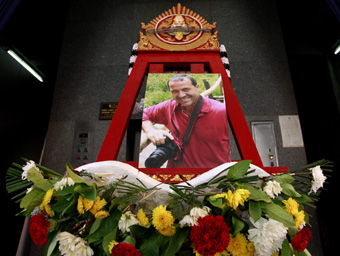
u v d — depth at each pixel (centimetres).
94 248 56
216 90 88
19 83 191
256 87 241
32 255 182
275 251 55
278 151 217
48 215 60
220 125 81
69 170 52
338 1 162
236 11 274
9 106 177
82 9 281
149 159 76
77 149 223
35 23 216
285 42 256
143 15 276
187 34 103
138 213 58
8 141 172
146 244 54
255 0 280
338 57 199
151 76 93
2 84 173
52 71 242
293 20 246
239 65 250
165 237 54
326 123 190
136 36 267
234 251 53
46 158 220
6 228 161
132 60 115
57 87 246
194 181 60
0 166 162
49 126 231
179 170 68
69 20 276
